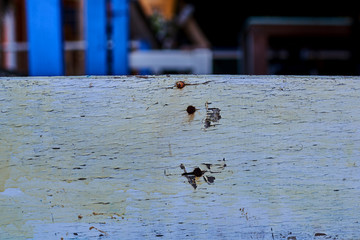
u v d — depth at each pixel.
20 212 0.83
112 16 2.09
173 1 6.04
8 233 0.83
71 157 0.83
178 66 2.77
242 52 2.88
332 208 0.84
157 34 6.15
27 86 0.83
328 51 3.30
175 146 0.83
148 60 2.72
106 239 0.84
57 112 0.83
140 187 0.83
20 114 0.83
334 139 0.84
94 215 0.83
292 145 0.84
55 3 1.47
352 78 0.84
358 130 0.84
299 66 2.99
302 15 3.49
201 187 0.84
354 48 2.54
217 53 4.07
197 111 0.83
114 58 2.09
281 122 0.84
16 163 0.83
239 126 0.83
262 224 0.84
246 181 0.84
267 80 0.83
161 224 0.84
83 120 0.83
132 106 0.83
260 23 2.53
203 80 0.83
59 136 0.83
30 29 1.48
